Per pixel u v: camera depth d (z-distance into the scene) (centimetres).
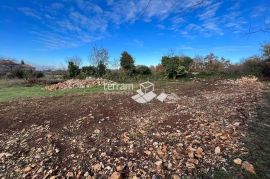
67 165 313
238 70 1466
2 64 2975
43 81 1630
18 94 1034
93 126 473
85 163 315
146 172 283
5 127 505
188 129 419
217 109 548
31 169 307
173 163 300
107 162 315
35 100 840
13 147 386
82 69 1894
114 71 1812
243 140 348
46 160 328
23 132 464
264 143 333
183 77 1514
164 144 360
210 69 1633
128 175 279
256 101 622
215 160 297
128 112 579
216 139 361
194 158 307
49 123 513
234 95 752
